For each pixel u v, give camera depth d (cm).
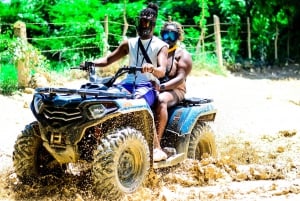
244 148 873
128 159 606
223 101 1286
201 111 718
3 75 1243
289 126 1066
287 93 1439
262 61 1967
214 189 641
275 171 712
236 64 1844
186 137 694
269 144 933
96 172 577
